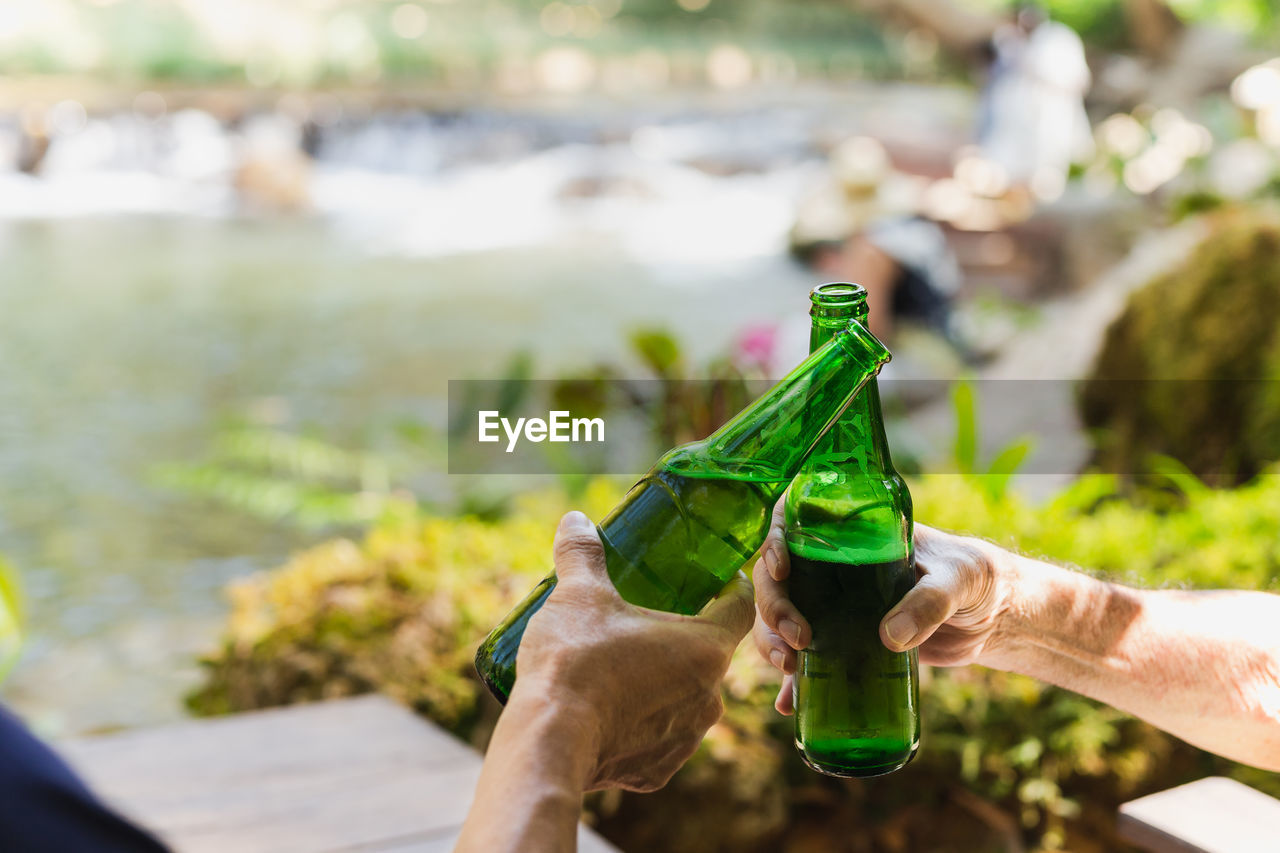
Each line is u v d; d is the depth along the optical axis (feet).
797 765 7.07
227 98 54.65
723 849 6.79
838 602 2.93
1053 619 3.59
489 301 32.53
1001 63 35.50
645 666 2.59
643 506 2.83
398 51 67.36
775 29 84.69
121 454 20.40
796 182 49.78
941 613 2.99
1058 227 28.55
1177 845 4.08
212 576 15.53
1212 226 12.15
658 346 9.36
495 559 7.73
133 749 5.54
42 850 1.65
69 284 33.81
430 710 7.04
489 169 52.60
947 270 27.99
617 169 50.55
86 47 58.13
